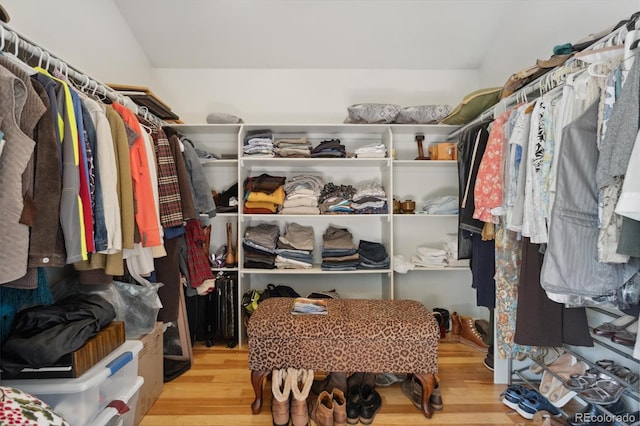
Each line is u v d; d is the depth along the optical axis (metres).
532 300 1.29
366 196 2.34
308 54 2.49
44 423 0.80
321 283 2.66
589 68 0.99
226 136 2.59
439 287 2.70
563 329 1.27
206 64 2.57
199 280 2.04
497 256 1.56
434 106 2.28
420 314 1.60
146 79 2.47
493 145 1.49
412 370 1.48
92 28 1.83
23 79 0.86
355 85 2.64
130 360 1.21
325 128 2.42
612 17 1.46
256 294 2.35
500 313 1.56
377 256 2.36
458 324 2.40
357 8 2.12
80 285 1.47
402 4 2.10
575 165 0.95
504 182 1.41
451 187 2.68
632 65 0.79
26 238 0.83
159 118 2.15
